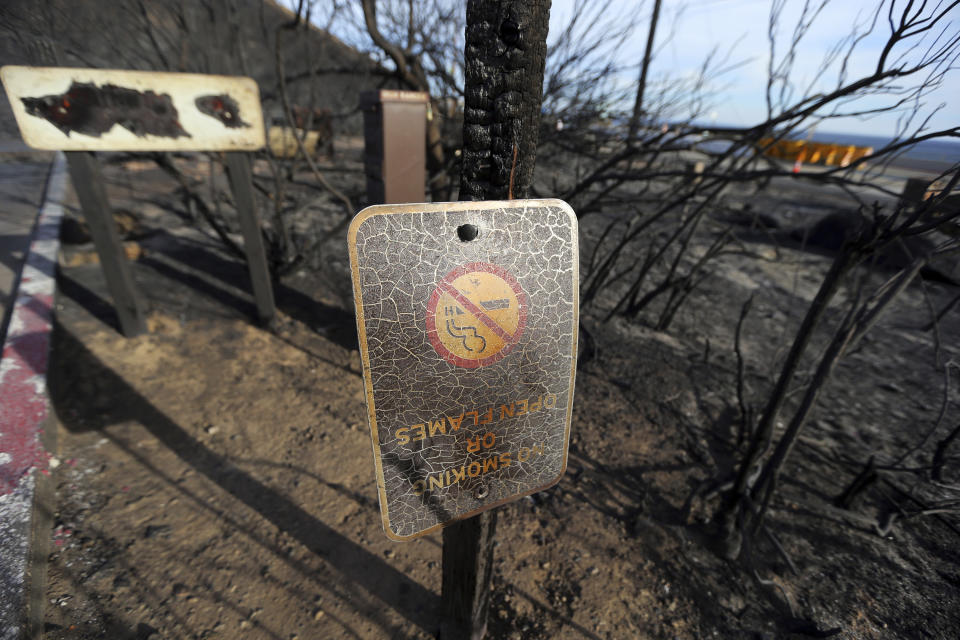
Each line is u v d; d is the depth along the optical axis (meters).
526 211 0.89
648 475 2.27
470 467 1.03
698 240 6.28
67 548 1.72
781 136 1.93
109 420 2.41
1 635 1.31
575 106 3.50
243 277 4.36
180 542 1.80
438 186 4.13
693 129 2.29
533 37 0.83
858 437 2.59
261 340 3.33
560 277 0.97
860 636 1.56
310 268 4.59
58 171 7.34
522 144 0.90
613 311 3.80
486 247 0.87
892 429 2.66
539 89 0.89
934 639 1.56
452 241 0.84
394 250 0.80
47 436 2.15
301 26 4.18
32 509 1.72
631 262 5.32
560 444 1.13
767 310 4.30
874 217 1.38
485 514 1.21
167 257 4.66
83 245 4.68
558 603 1.65
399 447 0.94
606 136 3.36
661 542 1.90
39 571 1.58
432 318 0.87
